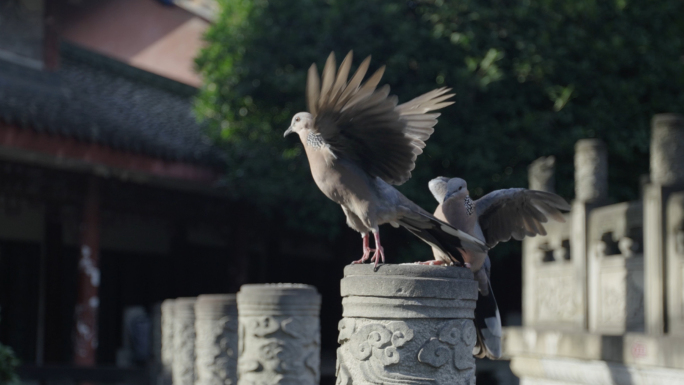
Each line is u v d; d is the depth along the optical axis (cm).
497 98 1187
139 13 1922
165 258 1666
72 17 1762
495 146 1143
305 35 1202
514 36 1156
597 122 1164
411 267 334
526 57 1138
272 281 1858
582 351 634
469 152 1138
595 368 626
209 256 1755
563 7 1154
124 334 1397
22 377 830
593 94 1199
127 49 1916
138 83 1744
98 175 1307
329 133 321
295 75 1155
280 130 1277
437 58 1167
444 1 1162
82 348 1241
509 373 1380
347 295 350
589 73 1170
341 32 1166
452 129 1152
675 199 558
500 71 1110
